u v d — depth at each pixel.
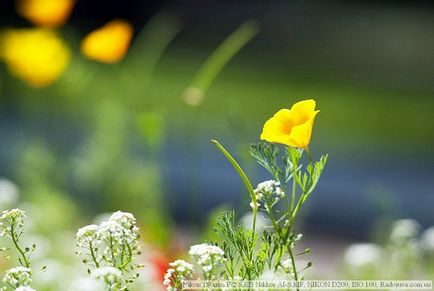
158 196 10.12
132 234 3.55
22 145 12.29
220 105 21.89
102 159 10.16
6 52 8.81
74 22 32.12
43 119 12.47
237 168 3.43
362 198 14.92
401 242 6.90
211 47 30.30
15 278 3.54
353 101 24.25
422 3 30.83
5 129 18.56
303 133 3.44
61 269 6.40
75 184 10.24
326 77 27.41
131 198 10.06
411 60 28.34
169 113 18.64
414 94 25.59
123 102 10.25
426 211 14.43
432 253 7.20
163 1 32.22
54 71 8.78
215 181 15.75
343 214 14.02
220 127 18.69
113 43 7.07
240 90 24.84
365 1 31.14
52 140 11.78
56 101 12.09
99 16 32.44
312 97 24.91
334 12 31.14
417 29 29.84
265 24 30.89
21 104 18.70
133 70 8.28
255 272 3.49
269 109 23.41
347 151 19.31
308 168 3.45
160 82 24.98
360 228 13.51
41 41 8.73
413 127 21.58
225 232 3.54
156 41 20.38
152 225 6.73
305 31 30.42
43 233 8.44
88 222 9.59
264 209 3.53
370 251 6.95
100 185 10.16
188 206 14.10
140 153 10.95
